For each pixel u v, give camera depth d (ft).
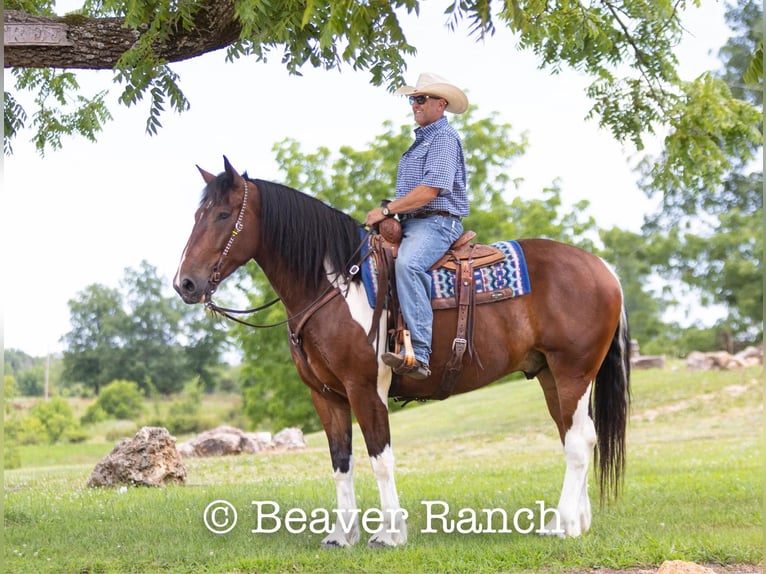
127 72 32.83
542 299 29.76
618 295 30.76
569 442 29.96
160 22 32.42
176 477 48.42
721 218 187.42
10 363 344.90
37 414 254.47
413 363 27.58
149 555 28.81
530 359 31.32
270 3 28.86
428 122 29.71
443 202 29.19
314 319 28.48
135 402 287.48
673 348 205.87
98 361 323.78
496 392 123.03
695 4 34.99
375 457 28.58
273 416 152.97
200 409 301.02
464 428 95.66
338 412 30.14
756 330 189.67
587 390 30.14
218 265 28.25
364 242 29.22
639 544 28.35
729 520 32.89
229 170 28.37
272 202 28.76
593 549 27.86
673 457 59.31
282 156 139.03
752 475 46.06
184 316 333.42
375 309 28.40
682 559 26.76
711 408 91.91
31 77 44.50
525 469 55.21
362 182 135.64
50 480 54.19
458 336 28.91
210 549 29.27
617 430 31.12
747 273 182.50
